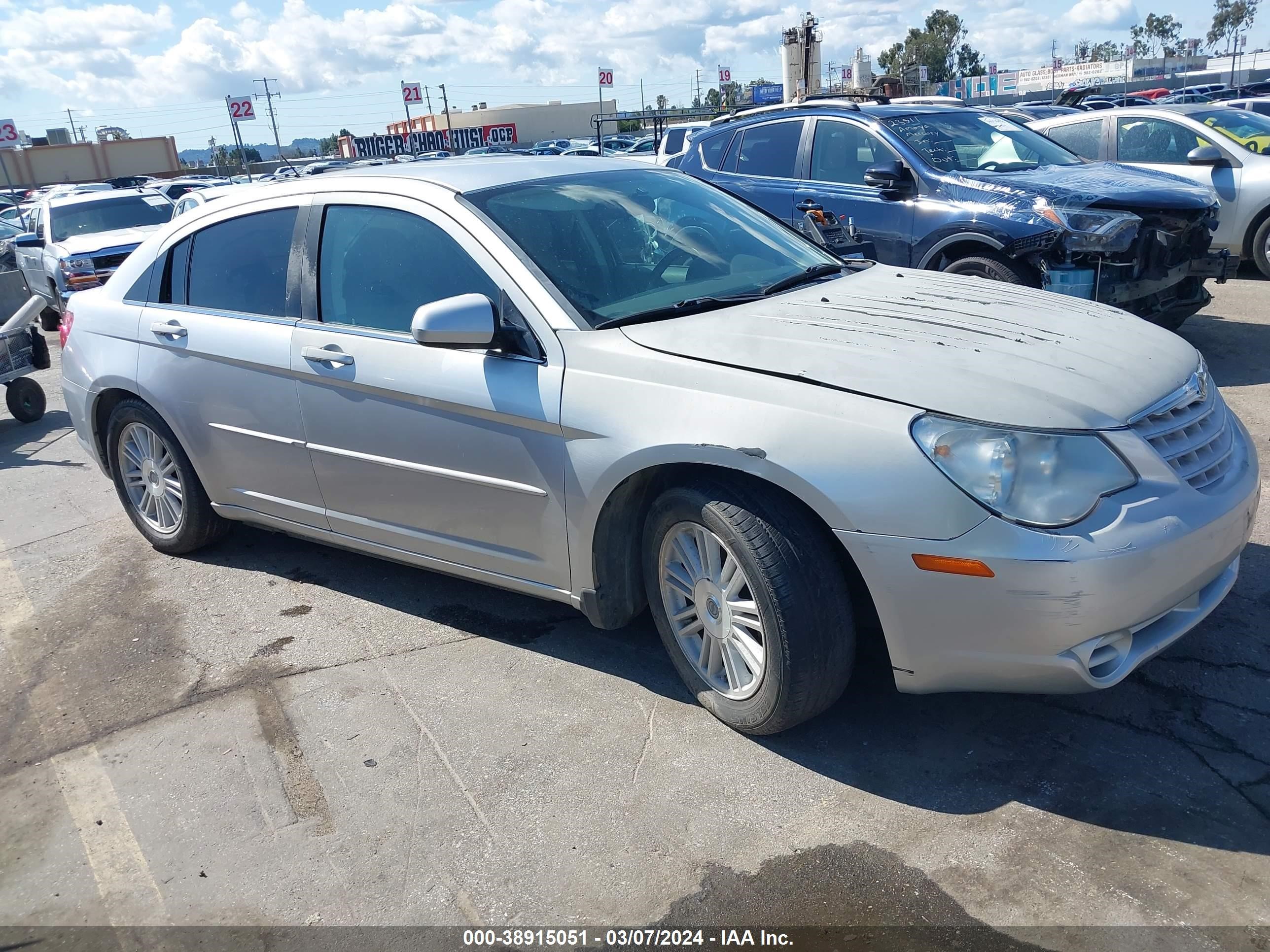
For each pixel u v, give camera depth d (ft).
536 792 9.55
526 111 253.44
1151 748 9.41
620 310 10.75
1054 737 9.72
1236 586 12.13
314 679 11.98
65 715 11.75
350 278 12.30
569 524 10.43
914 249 22.45
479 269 11.14
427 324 10.17
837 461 8.60
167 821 9.66
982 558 8.14
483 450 10.91
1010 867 8.09
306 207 13.00
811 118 24.99
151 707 11.72
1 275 34.14
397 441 11.69
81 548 16.97
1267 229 30.04
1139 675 10.56
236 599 14.39
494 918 8.09
